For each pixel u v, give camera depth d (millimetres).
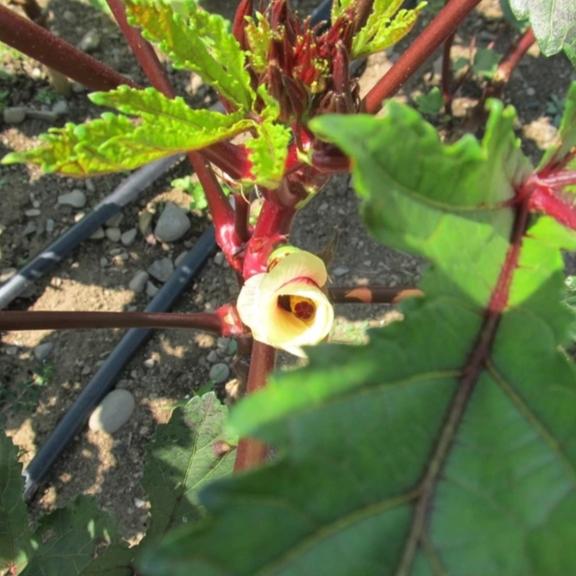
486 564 132
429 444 143
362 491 132
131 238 541
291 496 126
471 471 141
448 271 162
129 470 488
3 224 540
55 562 333
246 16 238
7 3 577
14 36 237
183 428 350
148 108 198
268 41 226
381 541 129
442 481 138
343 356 145
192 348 518
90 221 535
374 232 150
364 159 141
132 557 335
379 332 152
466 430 147
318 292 244
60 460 489
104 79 257
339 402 138
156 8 199
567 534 138
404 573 129
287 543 122
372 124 142
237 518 121
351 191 556
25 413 498
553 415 151
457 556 131
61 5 597
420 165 151
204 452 346
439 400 149
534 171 193
